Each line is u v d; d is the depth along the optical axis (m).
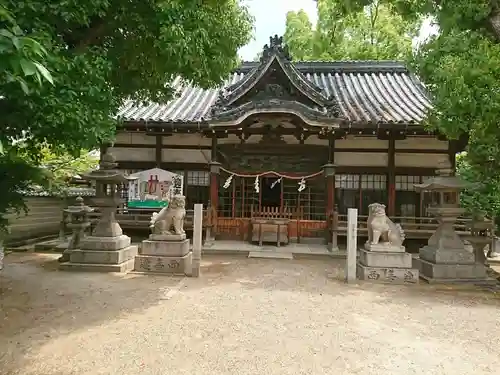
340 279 9.20
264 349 4.80
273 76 15.00
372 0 9.34
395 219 14.38
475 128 8.00
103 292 7.38
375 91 18.62
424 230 13.52
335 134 14.41
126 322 5.70
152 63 6.53
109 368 4.16
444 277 8.91
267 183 17.08
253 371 4.18
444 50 8.76
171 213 9.55
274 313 6.32
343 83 19.81
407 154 14.84
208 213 13.89
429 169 14.73
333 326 5.77
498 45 7.25
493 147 8.23
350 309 6.70
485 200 9.58
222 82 8.32
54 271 9.26
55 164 15.12
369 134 14.35
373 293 7.90
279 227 13.78
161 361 4.37
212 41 7.00
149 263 9.24
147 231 14.86
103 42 6.06
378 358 4.64
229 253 12.80
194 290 7.74
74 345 4.78
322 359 4.56
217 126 13.61
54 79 4.13
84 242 9.58
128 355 4.51
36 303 6.54
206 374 4.08
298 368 4.30
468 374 4.28
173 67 6.53
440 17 8.04
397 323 6.02
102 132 5.10
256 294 7.54
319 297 7.45
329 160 14.77
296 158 15.42
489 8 6.79
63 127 4.56
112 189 10.05
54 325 5.49
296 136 15.11
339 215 13.81
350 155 15.01
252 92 14.98
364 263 9.25
